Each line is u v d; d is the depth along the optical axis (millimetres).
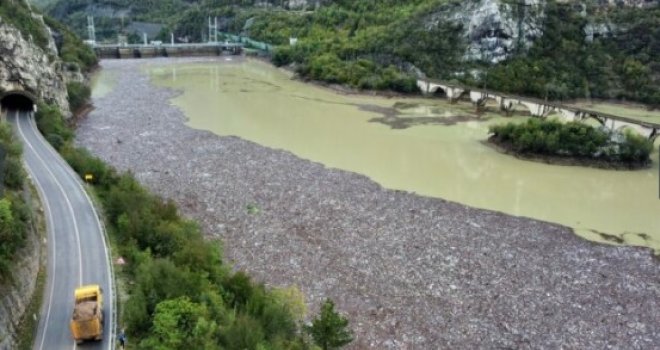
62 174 58281
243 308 37031
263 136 91750
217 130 94125
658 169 81250
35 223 43156
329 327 35031
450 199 66938
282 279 46969
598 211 65188
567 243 55719
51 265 39812
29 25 100250
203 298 34594
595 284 47938
